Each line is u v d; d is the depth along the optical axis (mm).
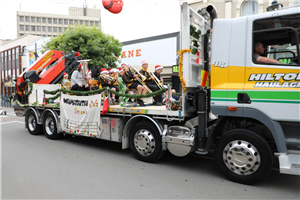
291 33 3426
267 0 12031
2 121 11898
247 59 3654
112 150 6039
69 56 9320
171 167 4664
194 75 4500
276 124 3443
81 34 14336
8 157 5422
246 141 3664
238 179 3746
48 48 15859
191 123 4285
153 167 4664
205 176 4164
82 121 6137
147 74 6160
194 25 4484
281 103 3375
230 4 13102
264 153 3500
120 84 6004
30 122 8352
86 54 14312
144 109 4887
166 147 4578
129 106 5508
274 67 3434
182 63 4215
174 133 4406
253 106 3594
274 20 3465
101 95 5730
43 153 5754
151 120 4719
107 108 5531
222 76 3875
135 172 4375
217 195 3402
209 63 4750
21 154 5664
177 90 15891
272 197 3334
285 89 3344
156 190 3588
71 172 4398
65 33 14898
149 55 17547
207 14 4738
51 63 8938
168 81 16609
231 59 3791
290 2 10852
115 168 4609
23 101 8586
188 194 3443
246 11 12836
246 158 3637
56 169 4574
